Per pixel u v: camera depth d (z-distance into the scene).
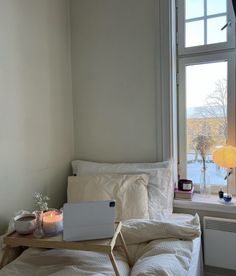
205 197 1.77
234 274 1.62
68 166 2.02
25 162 1.58
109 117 1.98
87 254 1.20
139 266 1.06
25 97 1.58
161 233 1.27
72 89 2.09
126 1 1.88
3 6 1.42
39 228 1.16
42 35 1.73
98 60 1.99
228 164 1.60
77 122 2.08
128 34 1.88
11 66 1.47
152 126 1.84
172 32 1.79
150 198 1.62
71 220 1.08
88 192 1.59
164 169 1.70
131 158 1.92
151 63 1.82
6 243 1.14
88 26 2.01
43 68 1.74
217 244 1.60
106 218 1.10
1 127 1.41
